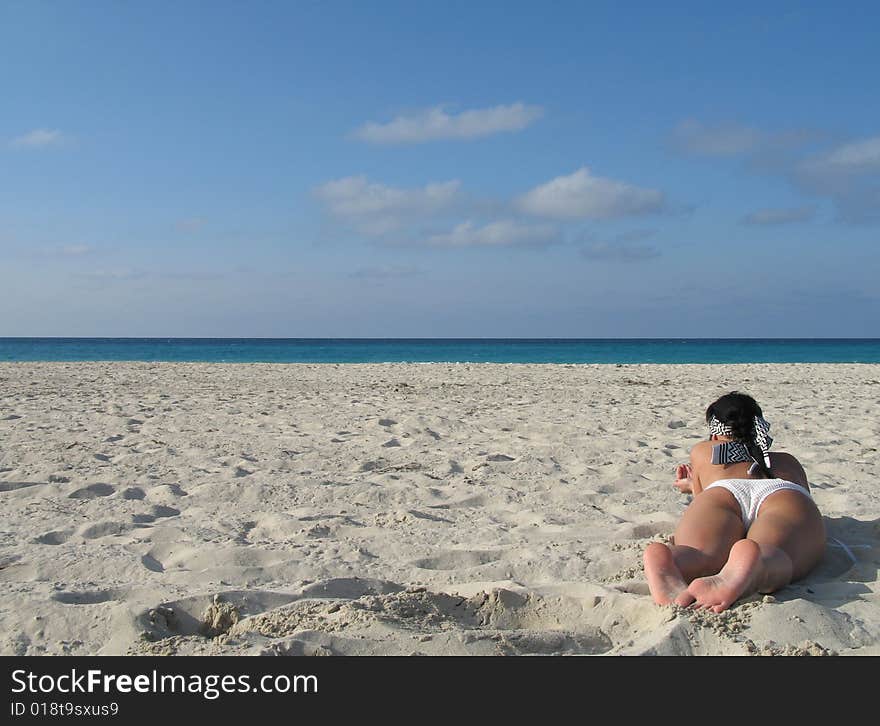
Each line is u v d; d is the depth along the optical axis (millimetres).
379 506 5219
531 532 4535
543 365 25719
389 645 2846
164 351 57562
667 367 24562
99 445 7445
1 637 2945
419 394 14031
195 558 3967
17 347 71562
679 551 3318
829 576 3633
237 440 7836
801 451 7238
